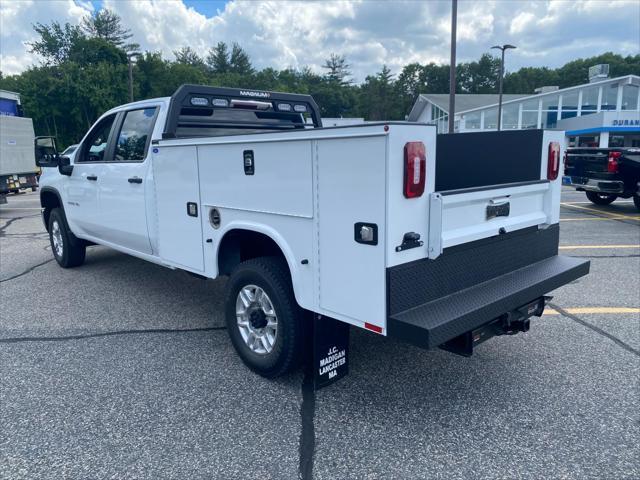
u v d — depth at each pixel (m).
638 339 4.19
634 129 35.59
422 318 2.56
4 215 12.56
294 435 2.90
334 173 2.70
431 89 105.25
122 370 3.74
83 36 65.38
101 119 5.34
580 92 40.00
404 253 2.60
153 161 4.26
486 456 2.70
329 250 2.82
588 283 5.78
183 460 2.69
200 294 5.57
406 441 2.84
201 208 3.80
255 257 3.90
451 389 3.40
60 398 3.34
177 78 69.12
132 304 5.24
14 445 2.84
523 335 4.30
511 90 103.81
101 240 5.65
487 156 3.90
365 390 3.40
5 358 3.96
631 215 11.07
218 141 3.48
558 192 3.78
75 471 2.62
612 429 2.93
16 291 5.72
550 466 2.62
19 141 14.45
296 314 3.25
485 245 3.13
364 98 99.94
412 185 2.52
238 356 3.96
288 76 101.19
